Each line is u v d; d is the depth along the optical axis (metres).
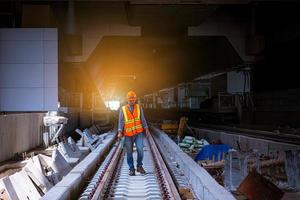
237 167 12.99
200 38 35.31
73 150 16.77
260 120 33.81
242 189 8.88
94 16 32.34
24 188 8.37
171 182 9.72
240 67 35.31
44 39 26.50
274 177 11.42
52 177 10.32
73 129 29.47
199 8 27.83
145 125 12.03
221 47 36.19
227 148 15.49
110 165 12.94
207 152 15.37
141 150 11.95
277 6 29.97
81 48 31.47
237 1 27.19
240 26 33.22
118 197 9.17
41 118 19.17
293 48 32.66
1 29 26.39
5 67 26.41
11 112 26.28
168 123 33.84
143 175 11.99
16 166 12.70
